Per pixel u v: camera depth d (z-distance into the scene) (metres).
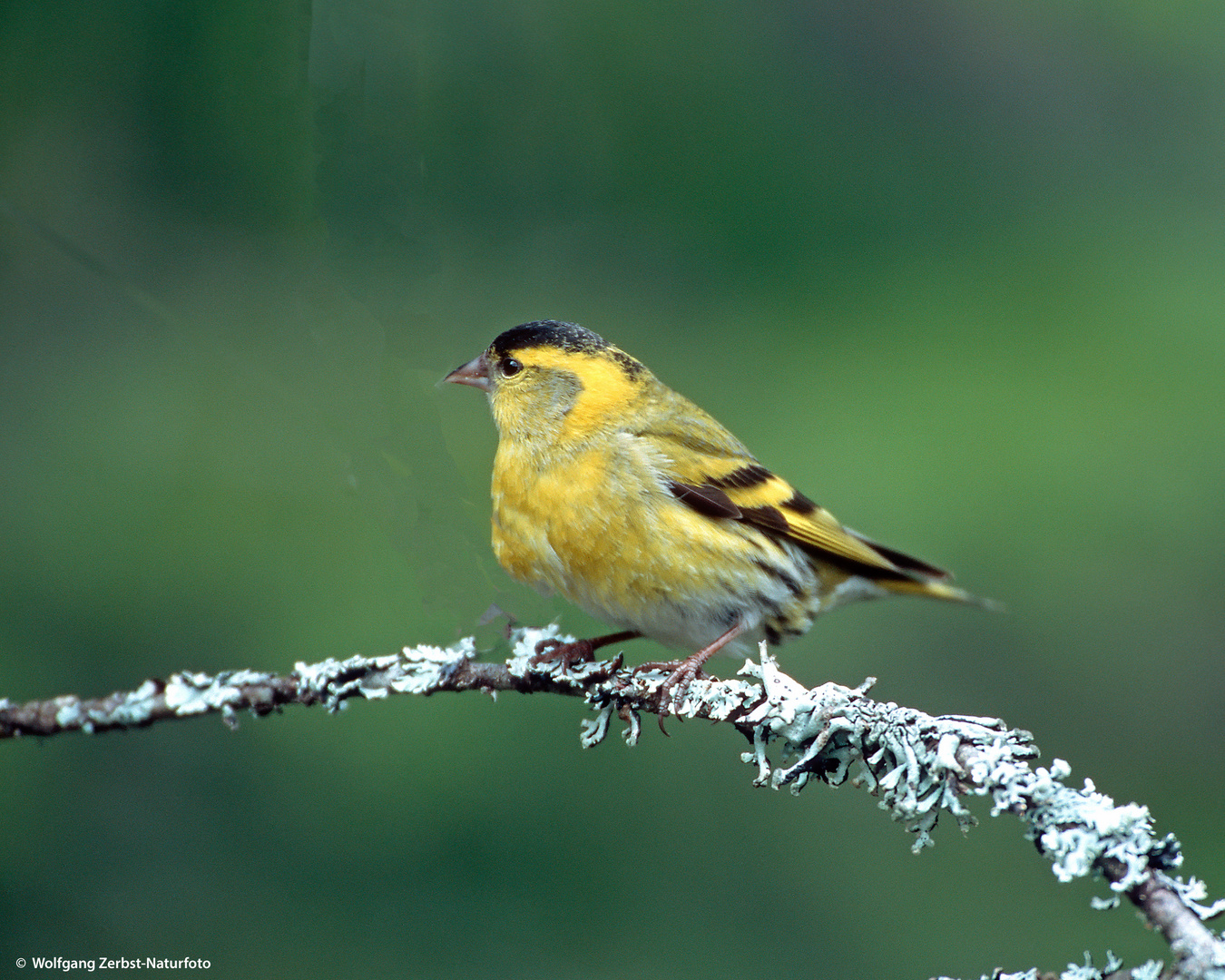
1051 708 11.83
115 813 10.26
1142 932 10.29
